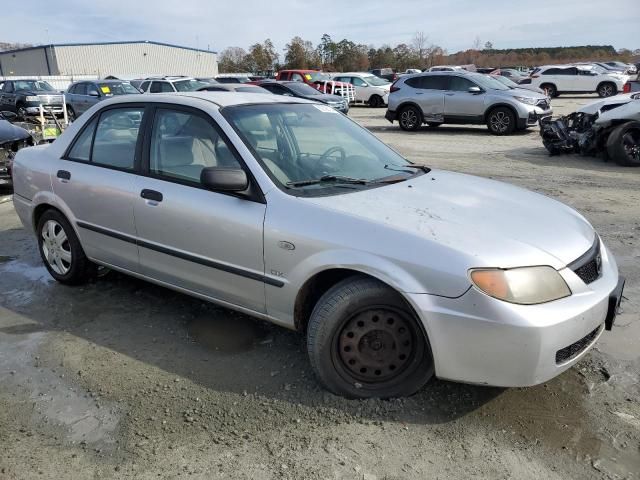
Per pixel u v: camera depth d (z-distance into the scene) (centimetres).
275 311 324
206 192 342
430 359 291
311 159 360
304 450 266
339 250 288
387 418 288
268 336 377
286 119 384
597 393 310
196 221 341
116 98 418
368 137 426
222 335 379
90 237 420
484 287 260
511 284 261
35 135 1110
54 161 442
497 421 286
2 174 797
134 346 365
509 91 1577
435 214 299
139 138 387
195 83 2241
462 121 1634
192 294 368
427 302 269
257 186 324
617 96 1184
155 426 284
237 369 337
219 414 293
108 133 412
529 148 1278
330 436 275
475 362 268
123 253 398
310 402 302
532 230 294
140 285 465
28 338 378
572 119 1181
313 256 295
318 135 389
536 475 250
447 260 266
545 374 267
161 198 359
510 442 271
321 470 253
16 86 2309
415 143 1409
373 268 279
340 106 1948
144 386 320
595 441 272
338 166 363
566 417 289
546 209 333
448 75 1648
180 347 363
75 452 266
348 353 298
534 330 256
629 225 631
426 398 304
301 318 319
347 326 294
